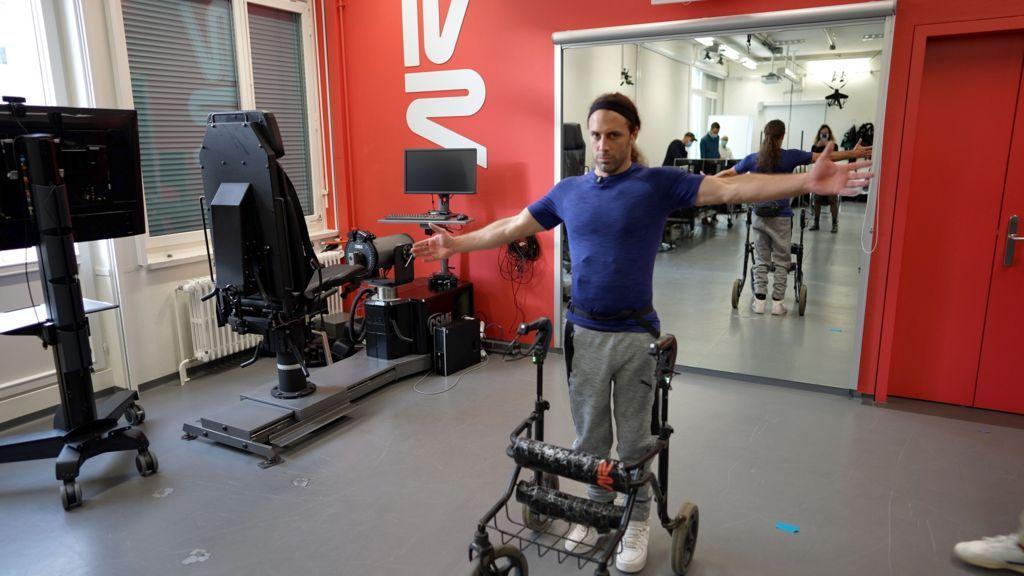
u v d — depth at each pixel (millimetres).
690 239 4105
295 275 3246
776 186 1734
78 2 3551
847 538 2422
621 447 2141
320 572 2270
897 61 3379
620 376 2057
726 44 3746
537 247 4617
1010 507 2625
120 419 3656
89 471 3027
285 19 4922
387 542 2438
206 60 4379
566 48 4219
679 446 3184
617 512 1847
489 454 3135
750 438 3270
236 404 3410
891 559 2295
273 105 4902
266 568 2297
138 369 4012
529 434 2133
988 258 3471
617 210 1937
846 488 2777
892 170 3486
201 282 4164
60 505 2740
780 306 3924
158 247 4141
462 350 4355
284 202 3104
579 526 2350
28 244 2781
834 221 3674
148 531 2539
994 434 3303
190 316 4207
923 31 3295
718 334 4148
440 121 4758
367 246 4012
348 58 5023
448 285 4562
